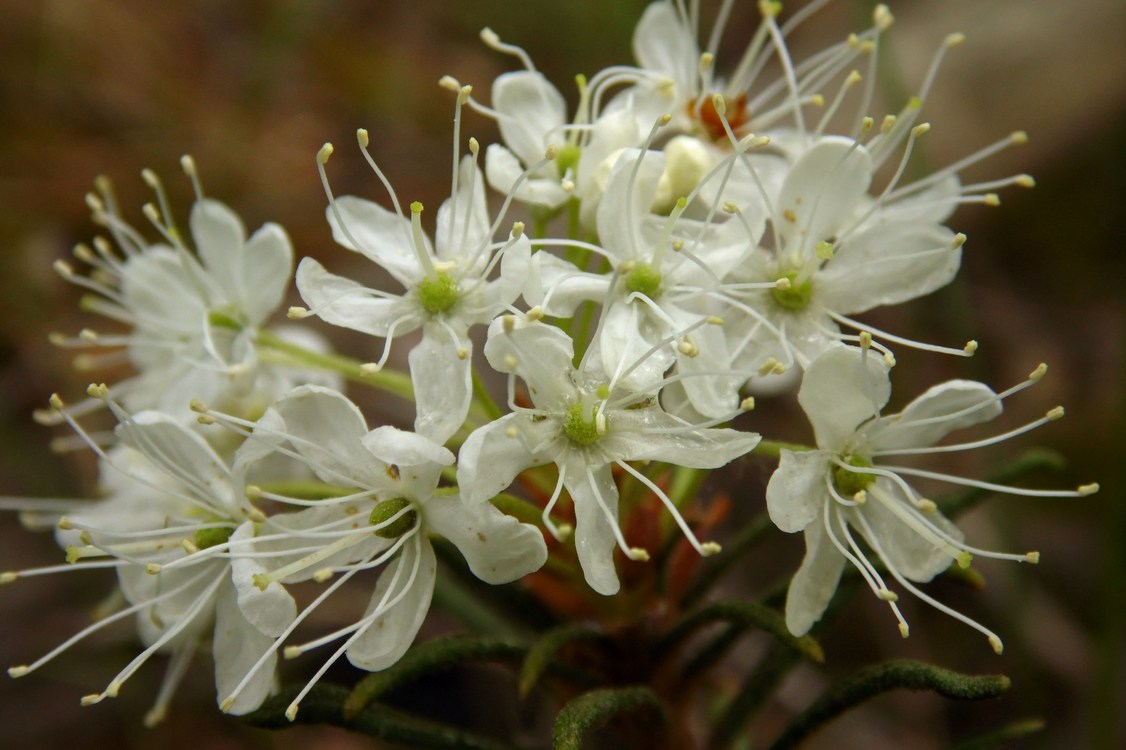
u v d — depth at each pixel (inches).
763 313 4.2
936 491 5.8
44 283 6.2
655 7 4.5
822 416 3.9
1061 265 6.7
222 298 4.3
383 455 3.8
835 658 5.7
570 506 4.1
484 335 5.7
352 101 7.1
